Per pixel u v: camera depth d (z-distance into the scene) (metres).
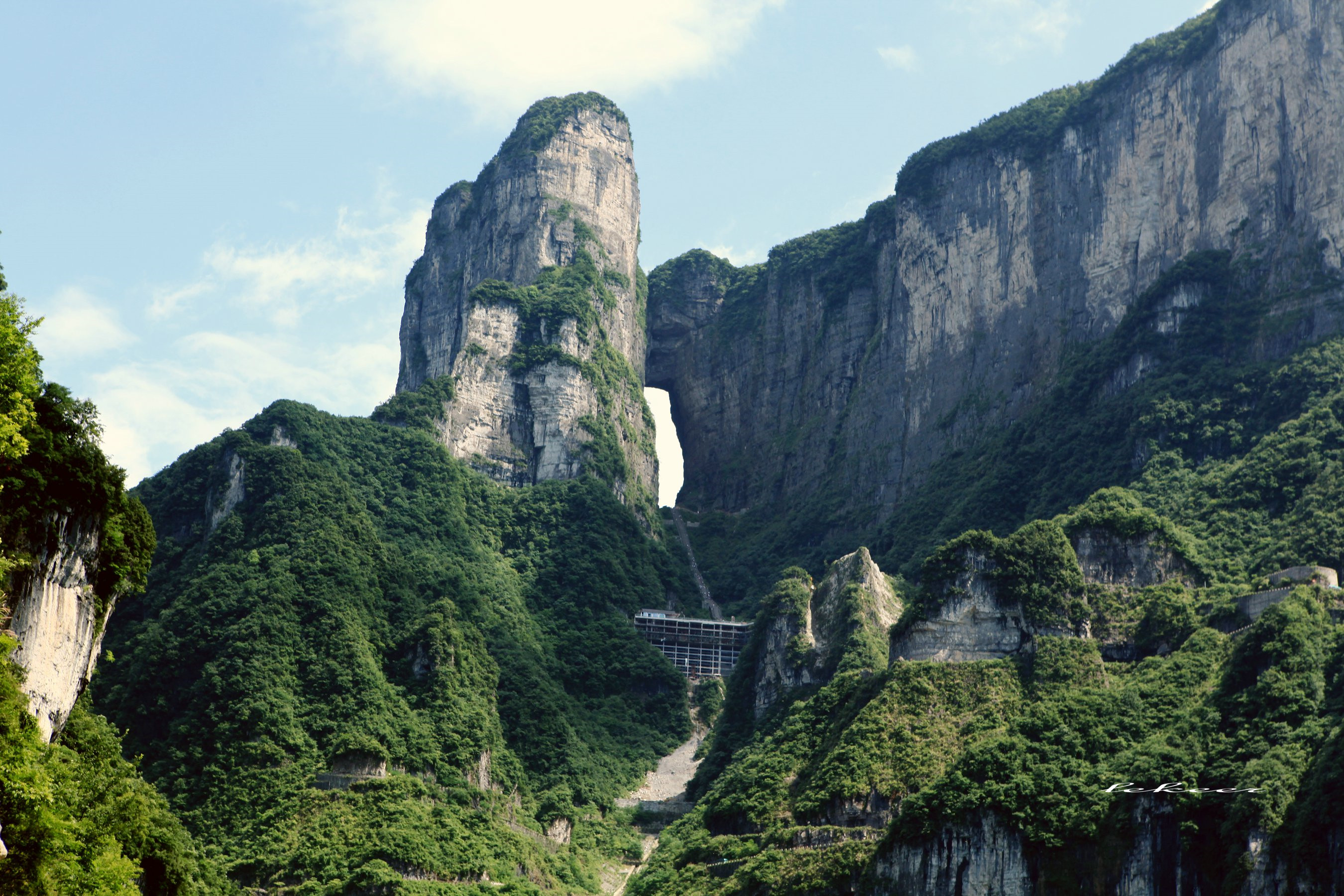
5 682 103.81
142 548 128.25
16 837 102.38
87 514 117.81
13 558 108.75
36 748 105.12
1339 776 180.75
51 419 115.25
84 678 121.31
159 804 155.50
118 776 143.75
